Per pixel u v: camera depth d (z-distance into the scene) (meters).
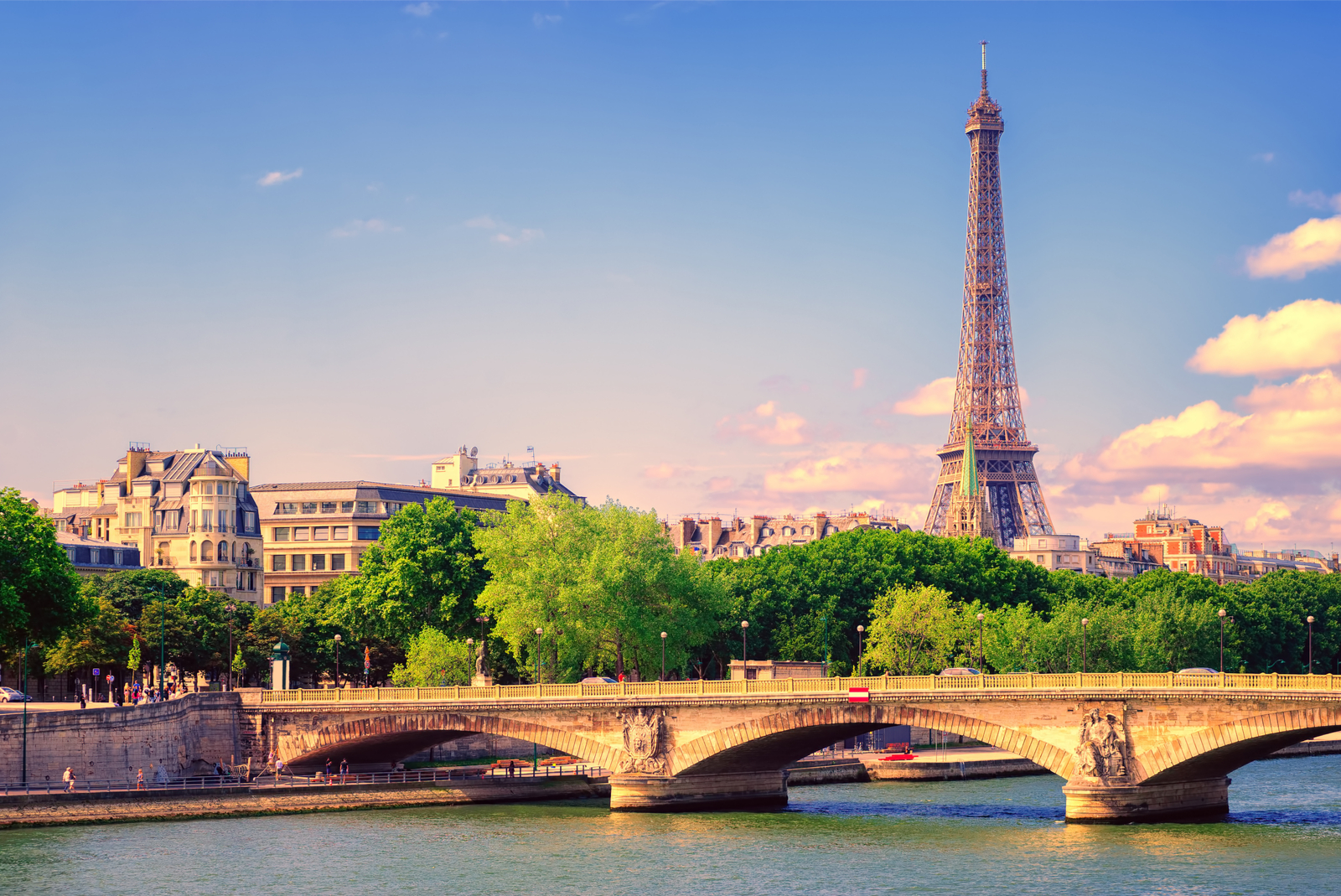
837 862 107.12
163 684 171.50
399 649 199.38
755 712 127.75
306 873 105.19
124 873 105.50
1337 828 117.19
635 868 106.19
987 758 172.38
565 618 164.75
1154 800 119.88
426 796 137.75
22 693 172.62
